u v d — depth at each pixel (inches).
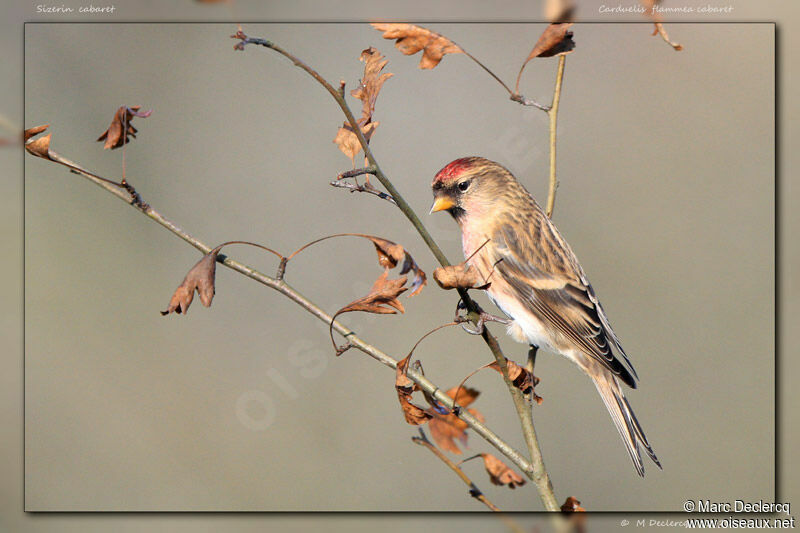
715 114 472.1
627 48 483.2
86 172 193.5
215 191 453.4
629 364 298.7
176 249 445.1
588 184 462.3
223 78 466.0
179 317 431.5
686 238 452.4
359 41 470.3
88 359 416.2
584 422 418.9
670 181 462.9
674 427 423.2
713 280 445.4
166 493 388.8
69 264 432.8
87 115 451.2
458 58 468.4
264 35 467.8
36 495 381.1
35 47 448.1
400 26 201.0
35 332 417.4
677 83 476.1
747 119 472.7
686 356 437.7
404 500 392.5
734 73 478.0
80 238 437.4
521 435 415.8
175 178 453.1
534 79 470.0
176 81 461.4
